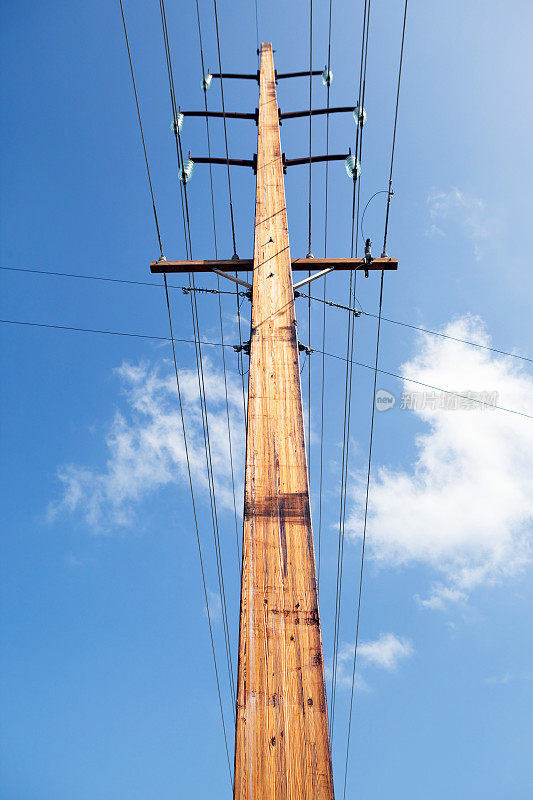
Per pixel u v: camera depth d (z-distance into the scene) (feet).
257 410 13.98
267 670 10.41
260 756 9.59
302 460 13.15
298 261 21.63
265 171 21.34
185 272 21.90
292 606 11.12
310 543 11.93
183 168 23.76
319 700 10.11
